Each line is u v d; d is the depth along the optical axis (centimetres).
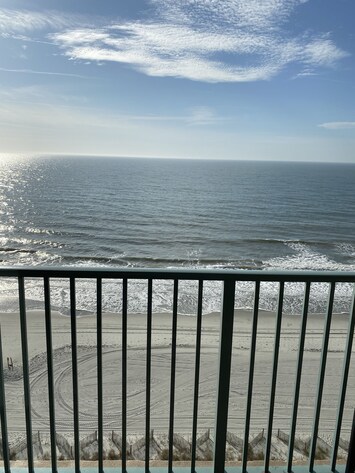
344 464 205
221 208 4756
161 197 5591
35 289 1516
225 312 170
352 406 747
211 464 205
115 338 1077
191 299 1410
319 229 3666
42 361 918
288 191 6831
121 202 5041
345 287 1552
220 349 175
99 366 178
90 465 206
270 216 4303
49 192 5900
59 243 2909
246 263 2514
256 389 796
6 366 892
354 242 3183
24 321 169
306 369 908
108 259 2517
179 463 207
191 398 782
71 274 163
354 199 5934
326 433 656
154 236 3194
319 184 8344
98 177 8838
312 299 1448
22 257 2534
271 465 205
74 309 170
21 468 196
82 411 719
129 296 1426
